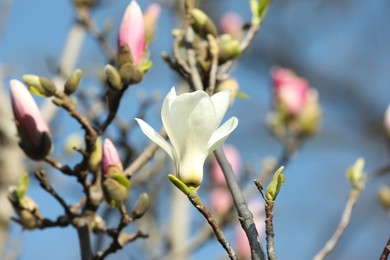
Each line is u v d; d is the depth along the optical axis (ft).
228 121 4.00
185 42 4.67
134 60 4.44
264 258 3.88
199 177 3.98
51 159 4.41
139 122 3.99
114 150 4.34
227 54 4.59
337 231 4.60
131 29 4.44
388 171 4.98
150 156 4.48
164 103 3.96
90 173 4.44
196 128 3.96
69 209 4.42
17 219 4.45
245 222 3.94
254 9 4.73
